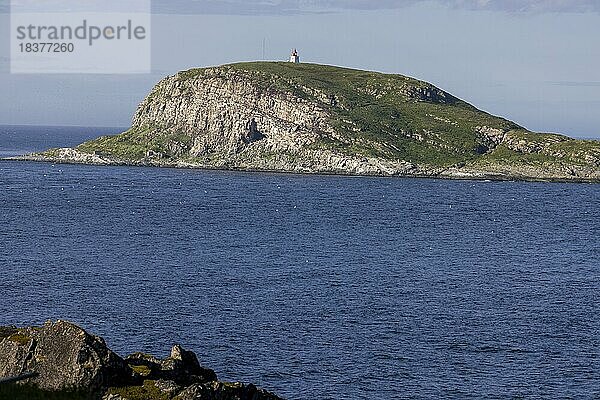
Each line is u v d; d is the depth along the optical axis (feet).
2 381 134.92
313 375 225.56
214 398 140.77
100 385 139.44
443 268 417.08
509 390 217.77
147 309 295.07
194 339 256.73
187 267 393.29
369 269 405.18
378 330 274.98
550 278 392.68
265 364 233.76
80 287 331.16
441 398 210.79
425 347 255.50
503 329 280.92
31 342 146.10
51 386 140.05
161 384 141.08
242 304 309.01
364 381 221.87
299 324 279.90
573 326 288.51
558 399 211.82
